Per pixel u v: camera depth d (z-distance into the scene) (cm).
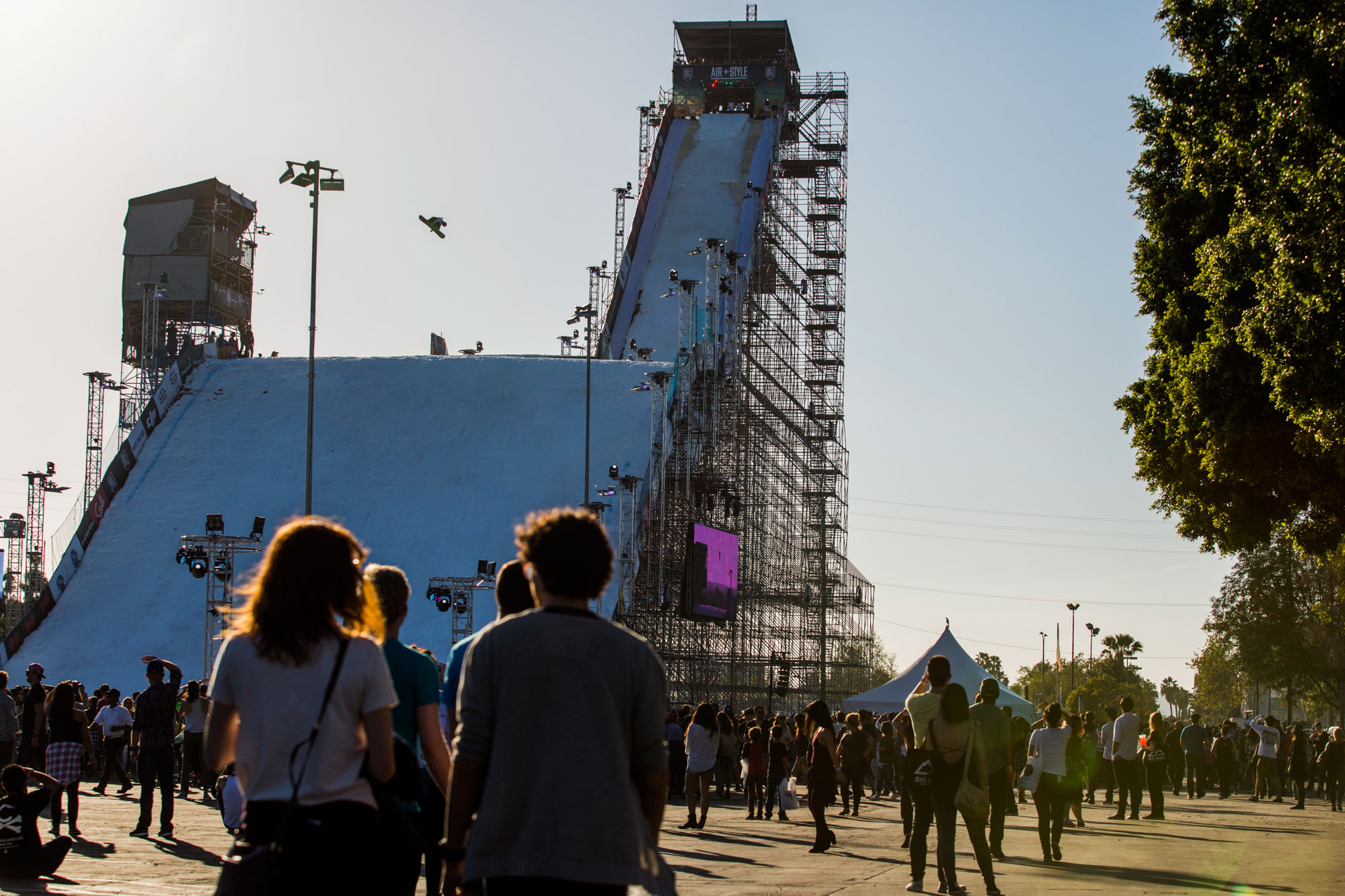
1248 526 3141
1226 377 2788
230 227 11225
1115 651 16812
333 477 8912
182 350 10469
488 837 583
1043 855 2120
